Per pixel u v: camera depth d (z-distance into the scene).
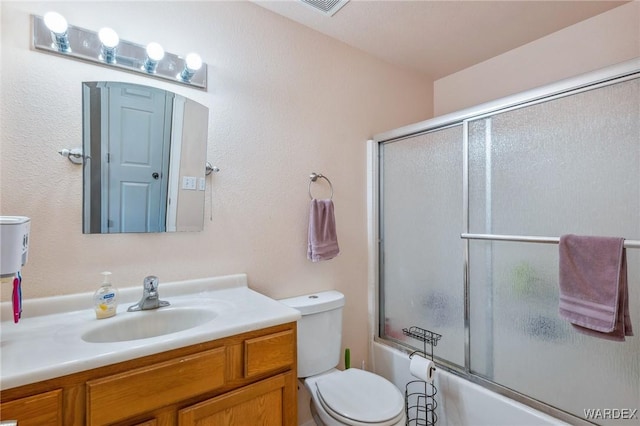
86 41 1.20
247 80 1.59
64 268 1.16
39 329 0.99
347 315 1.99
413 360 1.62
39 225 1.11
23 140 1.09
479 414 1.47
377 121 2.16
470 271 1.59
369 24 1.82
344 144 1.99
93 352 0.81
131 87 1.28
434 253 1.78
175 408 0.89
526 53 2.05
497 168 1.49
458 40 2.00
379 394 1.37
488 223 1.52
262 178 1.63
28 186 1.10
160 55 1.27
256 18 1.63
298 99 1.78
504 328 1.46
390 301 2.04
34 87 1.11
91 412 0.77
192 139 1.42
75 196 1.18
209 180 1.47
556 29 1.89
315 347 1.61
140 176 1.30
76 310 1.15
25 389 0.71
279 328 1.12
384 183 2.10
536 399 1.35
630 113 1.12
